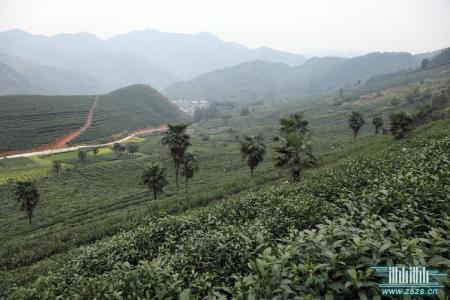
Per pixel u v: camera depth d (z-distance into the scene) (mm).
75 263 16828
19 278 30062
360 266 5852
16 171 131125
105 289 8781
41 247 45375
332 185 18188
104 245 19016
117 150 167625
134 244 16953
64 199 94812
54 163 129125
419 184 10633
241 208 19625
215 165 128500
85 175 124188
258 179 66500
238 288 6328
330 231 7480
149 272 8875
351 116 95875
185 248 12422
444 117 108812
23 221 77562
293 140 34312
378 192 11047
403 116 67438
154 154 165250
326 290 5816
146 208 60062
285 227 12711
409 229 7621
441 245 6867
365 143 91750
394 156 23969
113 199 88125
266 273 6098
